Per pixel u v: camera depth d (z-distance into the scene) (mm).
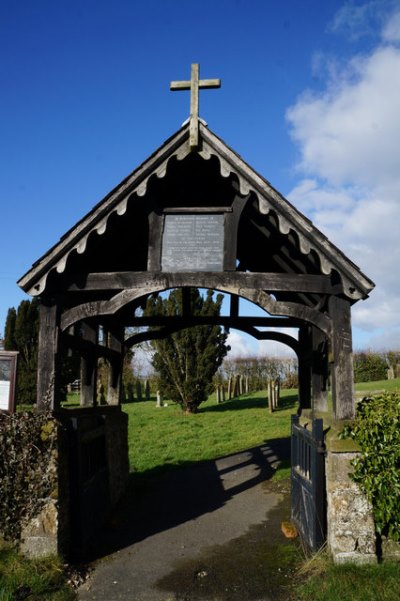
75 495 6008
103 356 8797
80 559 5902
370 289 6031
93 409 7641
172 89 6512
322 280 6348
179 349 19719
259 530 6938
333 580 4930
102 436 7723
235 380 25719
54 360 6219
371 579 4949
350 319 6227
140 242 8469
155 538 6723
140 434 14930
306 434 6223
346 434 5641
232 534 6805
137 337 9914
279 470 10117
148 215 6590
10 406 6141
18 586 5016
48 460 5703
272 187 6145
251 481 9570
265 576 5418
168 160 6312
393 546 5434
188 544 6469
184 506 8203
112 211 6242
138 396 27625
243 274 6352
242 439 13703
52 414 5906
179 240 6508
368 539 5367
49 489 5633
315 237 6055
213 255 6441
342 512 5430
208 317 9562
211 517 7586
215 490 9094
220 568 5672
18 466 5668
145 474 10484
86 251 6672
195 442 13516
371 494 5359
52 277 6395
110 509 7855
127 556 6098
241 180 6266
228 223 6500
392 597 4582
